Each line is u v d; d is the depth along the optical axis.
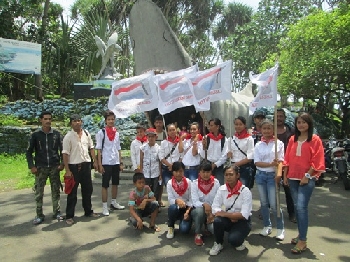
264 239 4.60
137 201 5.05
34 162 5.52
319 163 4.10
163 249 4.33
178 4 27.06
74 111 14.91
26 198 6.94
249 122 9.74
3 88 20.19
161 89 4.93
